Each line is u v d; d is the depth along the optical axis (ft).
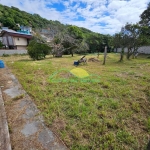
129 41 29.37
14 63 24.52
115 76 15.14
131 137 5.05
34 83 12.03
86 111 6.95
